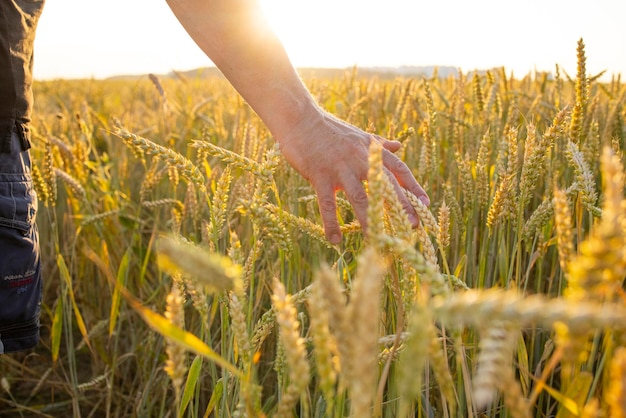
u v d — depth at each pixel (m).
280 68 0.74
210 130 1.77
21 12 0.82
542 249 0.78
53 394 1.22
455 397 0.64
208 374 1.14
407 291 0.48
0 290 0.84
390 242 0.40
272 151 0.60
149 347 1.13
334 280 0.29
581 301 0.25
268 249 1.07
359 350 0.25
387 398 0.71
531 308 0.22
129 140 0.59
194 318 1.18
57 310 0.97
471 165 1.10
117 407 1.14
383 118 1.67
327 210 0.72
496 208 0.71
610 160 0.26
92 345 1.31
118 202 1.48
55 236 1.09
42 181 1.07
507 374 0.25
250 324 0.60
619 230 0.25
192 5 0.73
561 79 1.32
